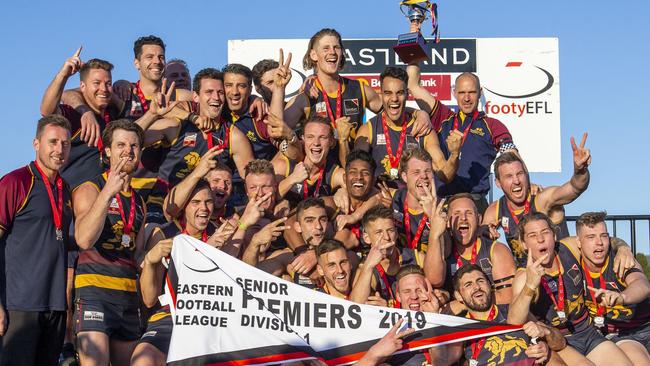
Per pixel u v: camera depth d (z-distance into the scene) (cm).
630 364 838
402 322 786
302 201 870
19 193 733
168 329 788
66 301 748
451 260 881
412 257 892
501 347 787
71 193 792
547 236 841
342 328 782
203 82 955
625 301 838
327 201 922
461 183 1052
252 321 774
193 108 1003
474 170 1059
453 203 877
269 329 775
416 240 905
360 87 1041
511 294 857
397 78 986
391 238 842
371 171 916
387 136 999
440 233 829
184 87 1129
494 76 1694
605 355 847
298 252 877
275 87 981
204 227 845
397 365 795
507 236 945
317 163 946
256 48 1681
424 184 897
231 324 771
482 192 1062
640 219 1162
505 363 783
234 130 971
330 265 811
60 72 878
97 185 797
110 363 790
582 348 859
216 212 886
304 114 1025
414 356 796
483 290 801
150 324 798
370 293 844
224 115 1003
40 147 748
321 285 841
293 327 779
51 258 739
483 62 1694
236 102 988
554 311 860
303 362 774
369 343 781
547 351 789
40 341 743
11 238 733
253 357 766
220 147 942
